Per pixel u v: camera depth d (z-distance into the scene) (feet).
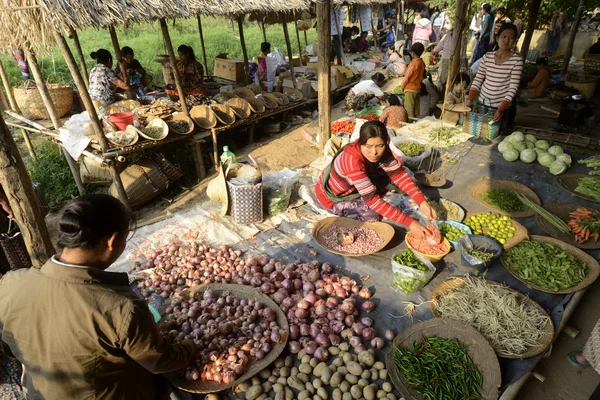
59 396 5.95
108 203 5.76
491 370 7.89
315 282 10.48
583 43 40.40
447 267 11.08
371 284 10.68
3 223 12.01
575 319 11.44
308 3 23.21
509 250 11.47
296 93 29.73
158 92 28.99
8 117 23.54
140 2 15.92
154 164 19.03
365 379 7.89
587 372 10.03
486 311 9.10
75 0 13.70
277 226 13.61
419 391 7.64
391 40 51.29
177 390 7.73
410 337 8.63
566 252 11.18
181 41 56.34
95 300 5.61
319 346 8.71
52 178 21.54
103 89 21.88
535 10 29.22
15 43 14.71
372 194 11.23
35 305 5.67
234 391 7.84
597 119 24.80
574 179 15.25
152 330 6.13
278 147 25.14
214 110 22.80
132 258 12.42
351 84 35.53
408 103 24.86
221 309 9.49
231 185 13.25
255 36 62.39
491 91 18.56
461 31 22.90
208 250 12.34
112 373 6.18
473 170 16.42
